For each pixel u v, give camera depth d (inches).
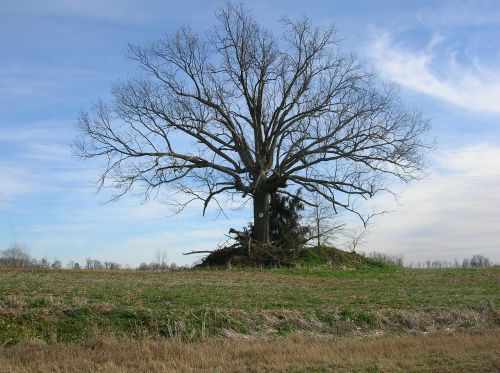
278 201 1642.5
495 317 759.7
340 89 1518.2
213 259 1571.1
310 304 784.3
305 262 1530.5
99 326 647.1
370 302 820.6
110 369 445.7
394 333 666.8
